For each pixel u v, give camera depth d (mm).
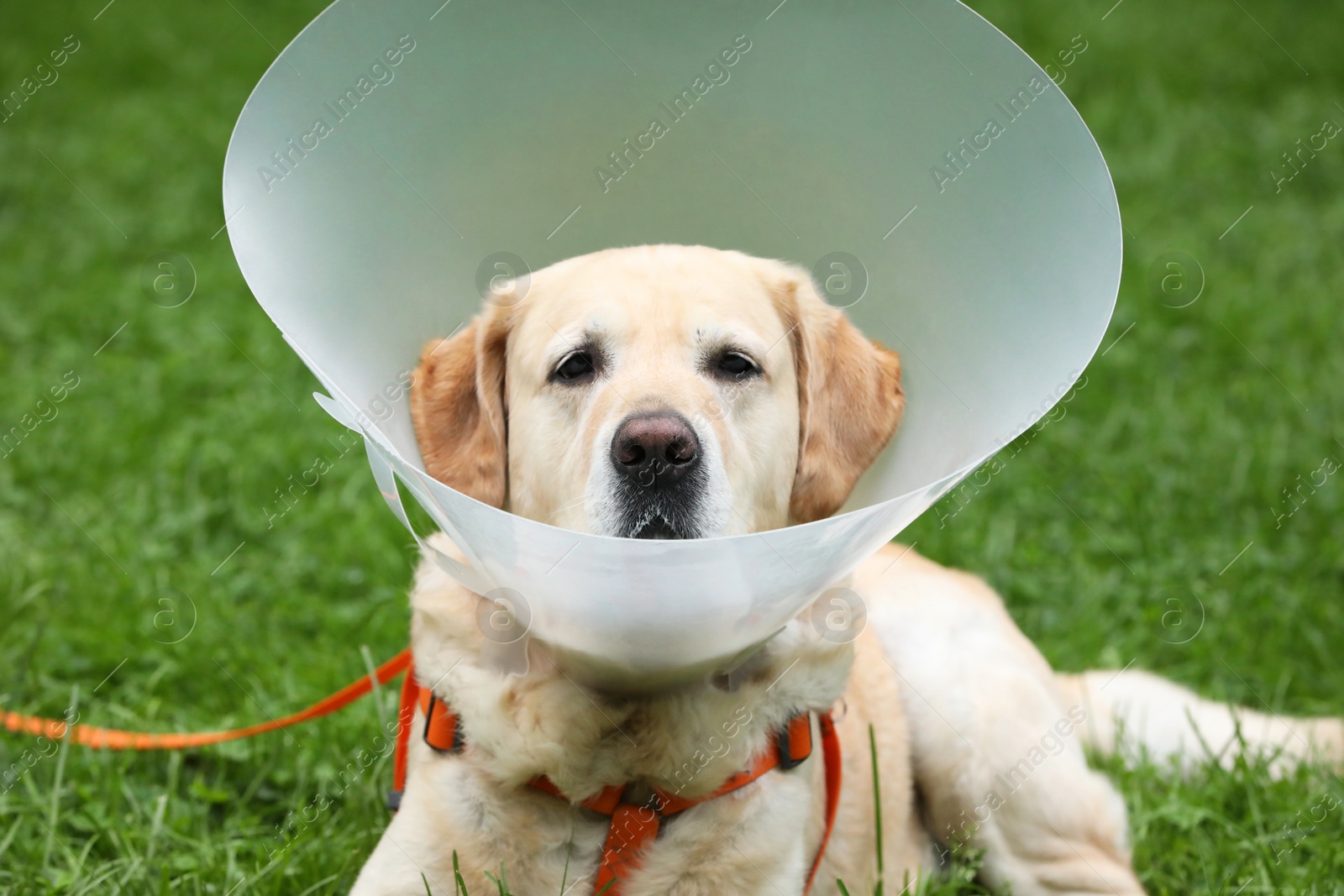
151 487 7070
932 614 4895
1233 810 4859
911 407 3635
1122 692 5465
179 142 13477
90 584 6059
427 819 3482
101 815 4391
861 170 3500
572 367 3566
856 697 4359
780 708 3465
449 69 3291
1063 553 6840
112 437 7559
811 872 3668
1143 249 11141
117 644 5621
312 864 4094
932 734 4699
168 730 5160
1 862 4207
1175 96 15062
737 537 2543
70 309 9523
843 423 3816
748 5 3398
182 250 10922
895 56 3285
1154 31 17000
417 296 3520
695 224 3863
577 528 3369
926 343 3525
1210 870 4453
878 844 3799
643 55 3479
